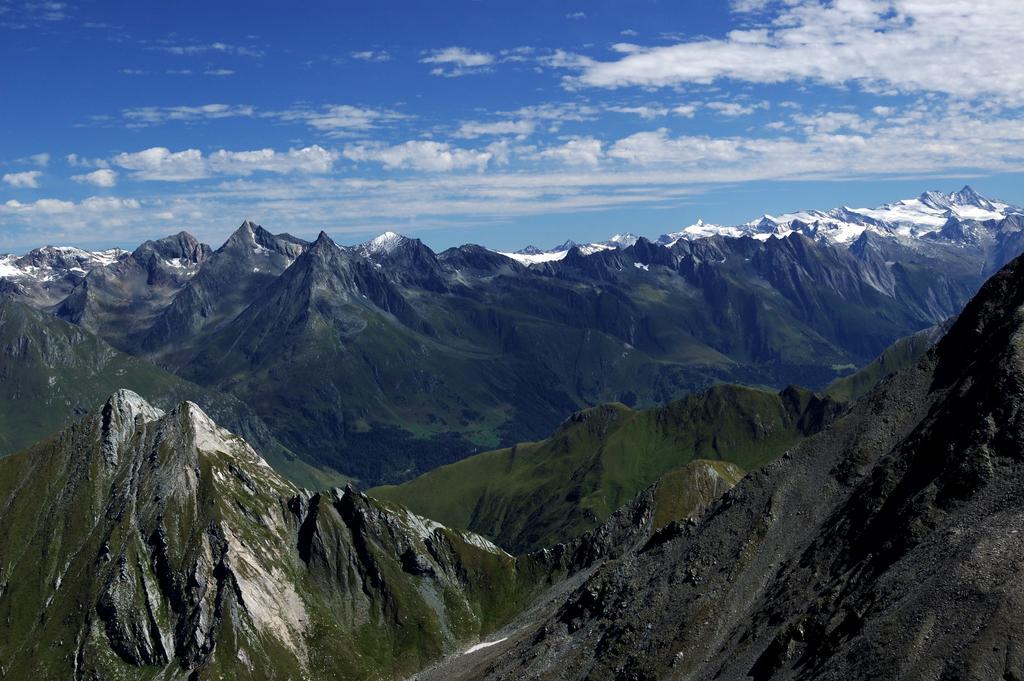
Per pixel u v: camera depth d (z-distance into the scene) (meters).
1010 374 127.31
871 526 130.50
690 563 159.38
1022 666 90.50
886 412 161.12
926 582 107.12
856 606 114.25
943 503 120.75
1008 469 118.50
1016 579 98.25
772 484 164.62
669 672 139.00
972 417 127.31
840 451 161.12
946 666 94.62
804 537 146.88
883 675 99.12
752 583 145.25
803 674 112.19
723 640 137.75
